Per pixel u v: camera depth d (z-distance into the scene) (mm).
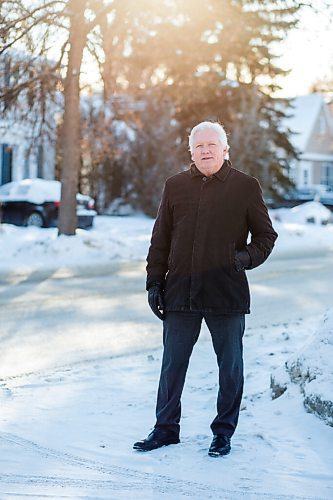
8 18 16672
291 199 40812
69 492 3996
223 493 3990
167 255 4926
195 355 7617
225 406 4711
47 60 18703
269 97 37688
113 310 11281
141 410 5566
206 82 31453
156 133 31625
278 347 7695
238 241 4738
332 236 27438
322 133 58219
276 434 4863
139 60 22531
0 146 30031
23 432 5043
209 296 4672
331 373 5141
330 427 4863
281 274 16500
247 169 31250
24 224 25719
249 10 22906
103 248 18688
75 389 6250
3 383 6617
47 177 32125
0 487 4066
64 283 14266
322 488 4066
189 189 4789
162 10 19859
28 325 9945
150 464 4418
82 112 26688
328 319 5590
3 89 18562
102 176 32500
